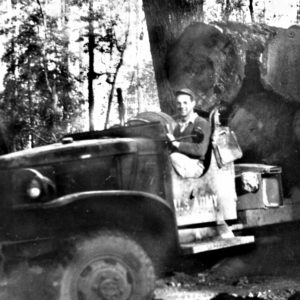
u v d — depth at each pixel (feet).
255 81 23.20
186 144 17.81
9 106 64.54
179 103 18.84
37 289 14.75
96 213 14.79
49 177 15.46
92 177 15.99
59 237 14.61
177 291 18.04
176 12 29.25
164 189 16.98
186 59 23.94
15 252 14.65
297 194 21.86
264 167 20.79
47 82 67.36
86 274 14.08
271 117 23.08
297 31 22.57
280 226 21.54
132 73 69.72
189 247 16.52
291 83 22.74
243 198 20.04
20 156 15.21
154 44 29.55
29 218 14.57
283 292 17.63
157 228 15.66
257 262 20.76
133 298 14.42
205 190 18.03
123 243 14.44
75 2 66.90
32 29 69.05
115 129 17.97
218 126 18.75
